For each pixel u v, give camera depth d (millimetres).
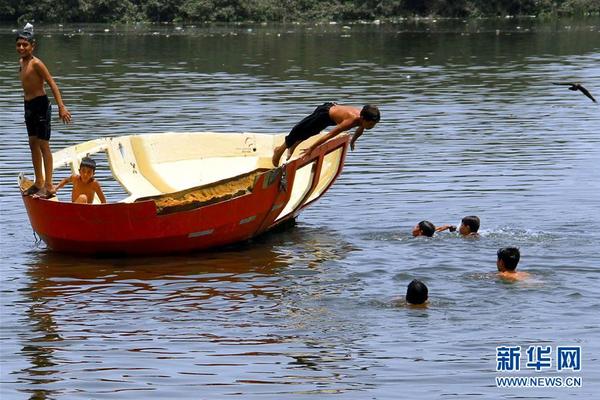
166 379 32281
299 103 86062
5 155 65562
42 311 38562
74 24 176375
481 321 36844
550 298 39062
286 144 48312
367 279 41844
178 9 184125
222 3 184750
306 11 188125
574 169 61250
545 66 112188
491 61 118062
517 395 31000
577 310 37781
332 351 34344
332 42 143125
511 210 51969
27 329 36625
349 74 106625
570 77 102250
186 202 45750
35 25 173000
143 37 150500
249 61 119062
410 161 63969
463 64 115375
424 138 71500
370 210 52625
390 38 148875
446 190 56312
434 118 79562
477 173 60406
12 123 76938
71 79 102188
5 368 33125
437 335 35562
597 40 142750
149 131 72688
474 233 47656
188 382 32031
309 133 47844
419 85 97938
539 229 48500
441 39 146500
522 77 103062
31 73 46031
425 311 37906
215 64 116000
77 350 34656
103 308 38938
